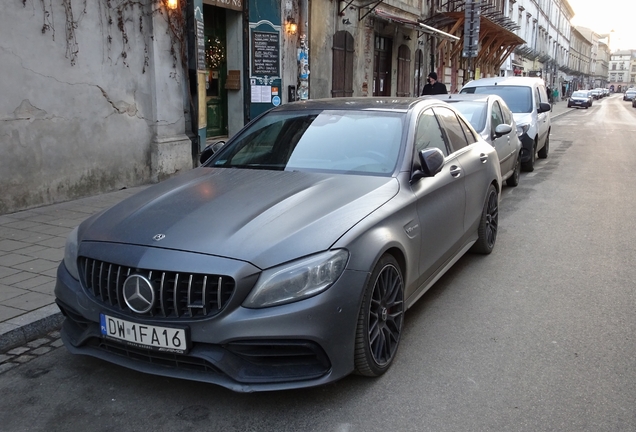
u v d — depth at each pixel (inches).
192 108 382.0
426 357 147.3
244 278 112.4
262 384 114.2
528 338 159.2
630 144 740.0
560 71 3083.2
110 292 121.1
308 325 114.1
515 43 1266.0
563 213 318.0
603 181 430.3
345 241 122.0
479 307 182.1
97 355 126.6
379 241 129.3
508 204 341.7
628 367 142.5
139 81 343.3
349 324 120.3
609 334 161.9
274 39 465.1
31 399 128.8
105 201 306.2
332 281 117.4
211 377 115.5
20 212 280.1
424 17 842.8
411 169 159.6
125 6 327.6
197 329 113.5
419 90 868.6
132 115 340.5
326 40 559.8
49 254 219.6
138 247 121.0
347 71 611.5
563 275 213.3
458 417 120.1
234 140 189.2
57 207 291.7
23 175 281.6
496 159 242.2
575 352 150.6
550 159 568.1
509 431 115.2
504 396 128.5
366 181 149.6
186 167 379.2
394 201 143.9
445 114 208.5
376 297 132.4
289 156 169.3
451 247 184.7
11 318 162.6
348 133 172.2
